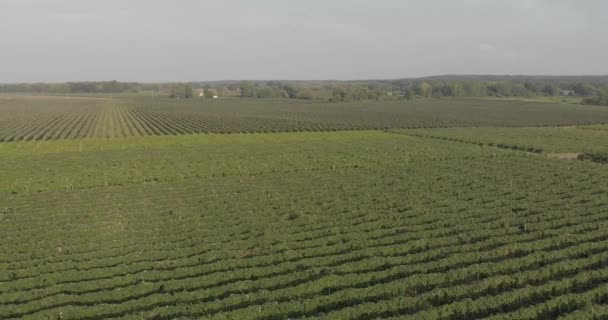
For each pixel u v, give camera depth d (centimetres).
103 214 3319
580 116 12150
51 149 6438
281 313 1905
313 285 2114
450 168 4916
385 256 2509
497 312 1944
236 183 4300
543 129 9038
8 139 7462
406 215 3216
